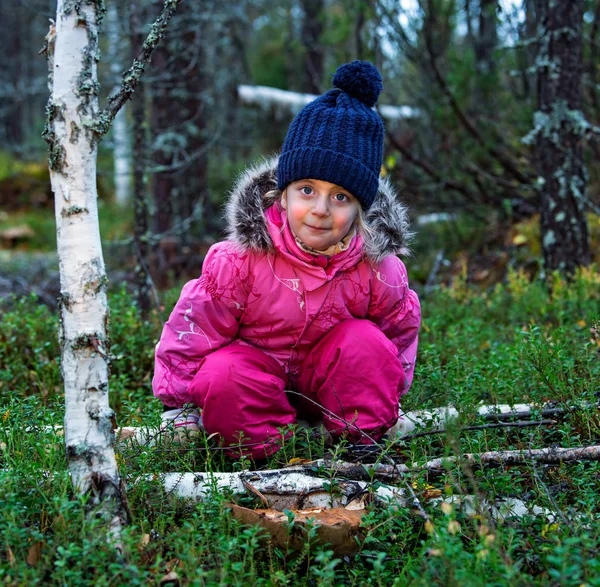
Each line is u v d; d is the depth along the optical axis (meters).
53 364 3.91
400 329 3.14
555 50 5.71
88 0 2.17
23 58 20.03
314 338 2.98
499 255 7.32
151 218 9.04
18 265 10.23
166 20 2.23
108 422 2.19
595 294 5.16
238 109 12.34
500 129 7.68
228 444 2.83
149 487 2.43
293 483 2.43
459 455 2.29
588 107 7.25
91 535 1.99
